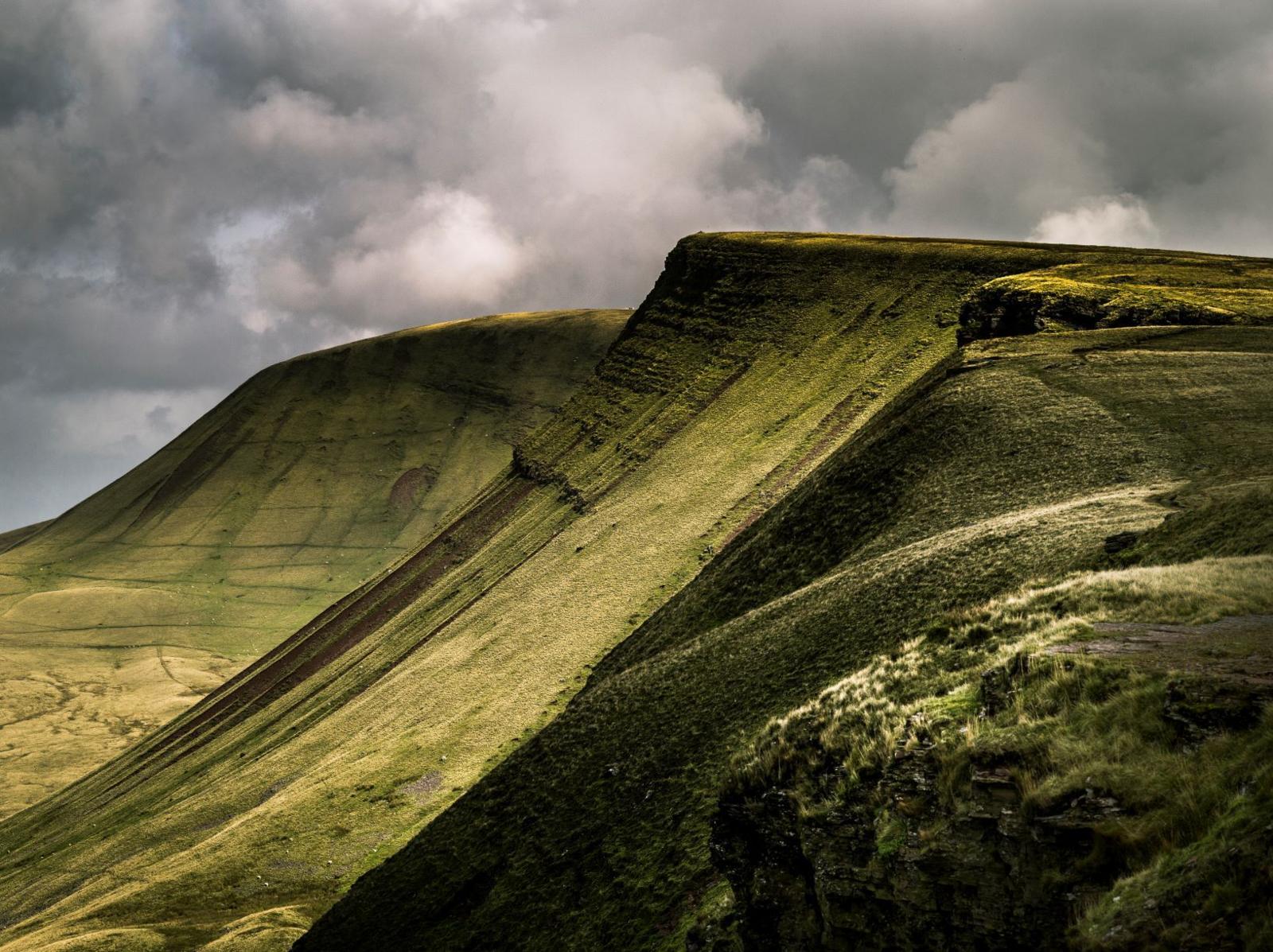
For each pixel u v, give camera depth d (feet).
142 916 262.47
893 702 66.13
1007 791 48.67
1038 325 321.93
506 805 172.86
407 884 172.55
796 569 235.81
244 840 296.30
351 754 345.72
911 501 210.38
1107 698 51.55
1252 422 184.96
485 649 390.83
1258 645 54.34
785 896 59.82
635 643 298.56
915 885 48.88
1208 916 35.09
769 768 67.56
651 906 105.60
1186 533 111.86
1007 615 78.23
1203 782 41.65
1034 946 43.06
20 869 421.59
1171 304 309.63
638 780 142.72
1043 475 187.62
